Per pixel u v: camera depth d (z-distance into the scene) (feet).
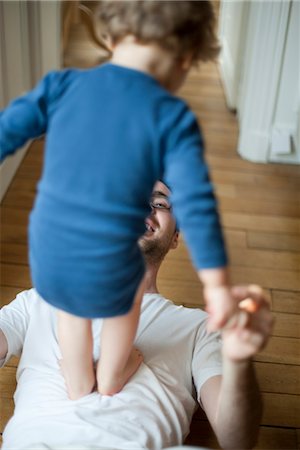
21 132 3.04
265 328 3.11
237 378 3.50
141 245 4.64
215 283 2.74
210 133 10.62
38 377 4.23
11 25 8.04
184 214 2.76
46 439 3.85
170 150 2.84
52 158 2.95
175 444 4.13
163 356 4.37
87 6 12.34
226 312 2.77
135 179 2.86
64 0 12.01
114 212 2.86
